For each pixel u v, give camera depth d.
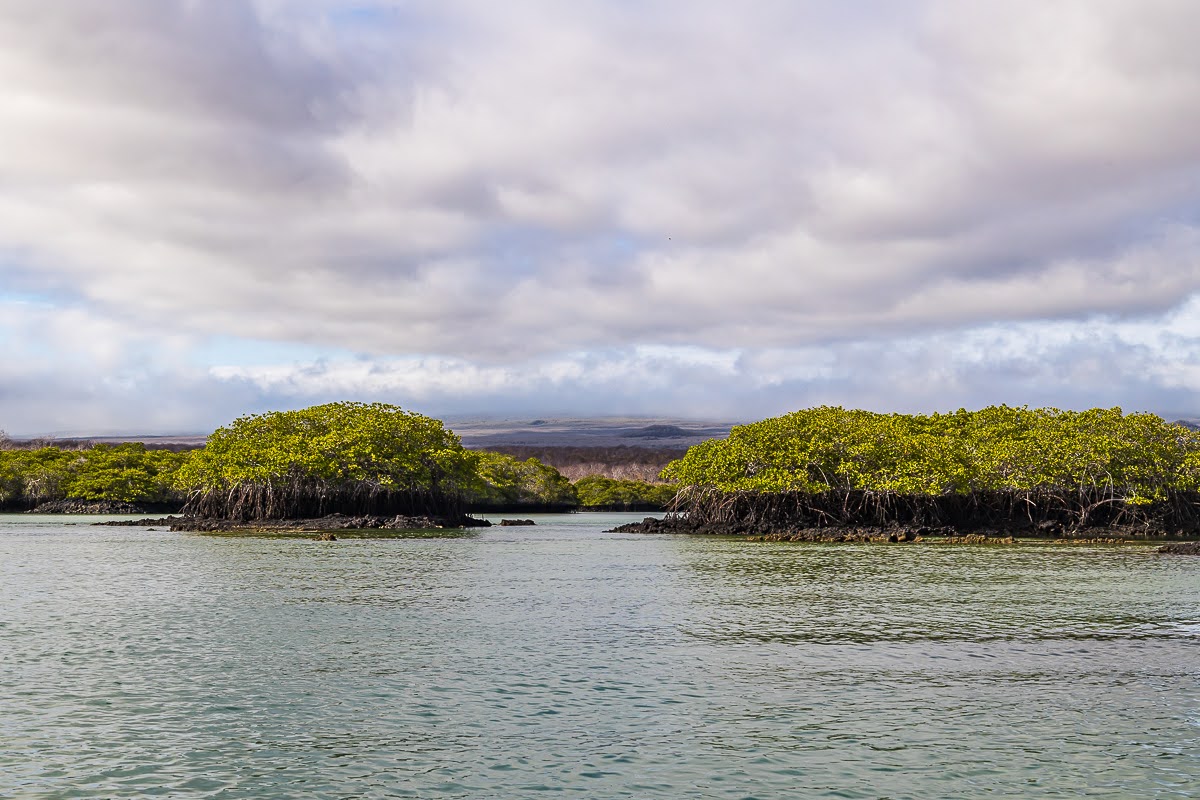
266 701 26.36
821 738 23.39
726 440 115.00
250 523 112.69
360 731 23.80
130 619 39.91
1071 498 108.44
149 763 21.45
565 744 22.88
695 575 58.53
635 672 30.00
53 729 23.72
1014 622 39.66
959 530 106.75
